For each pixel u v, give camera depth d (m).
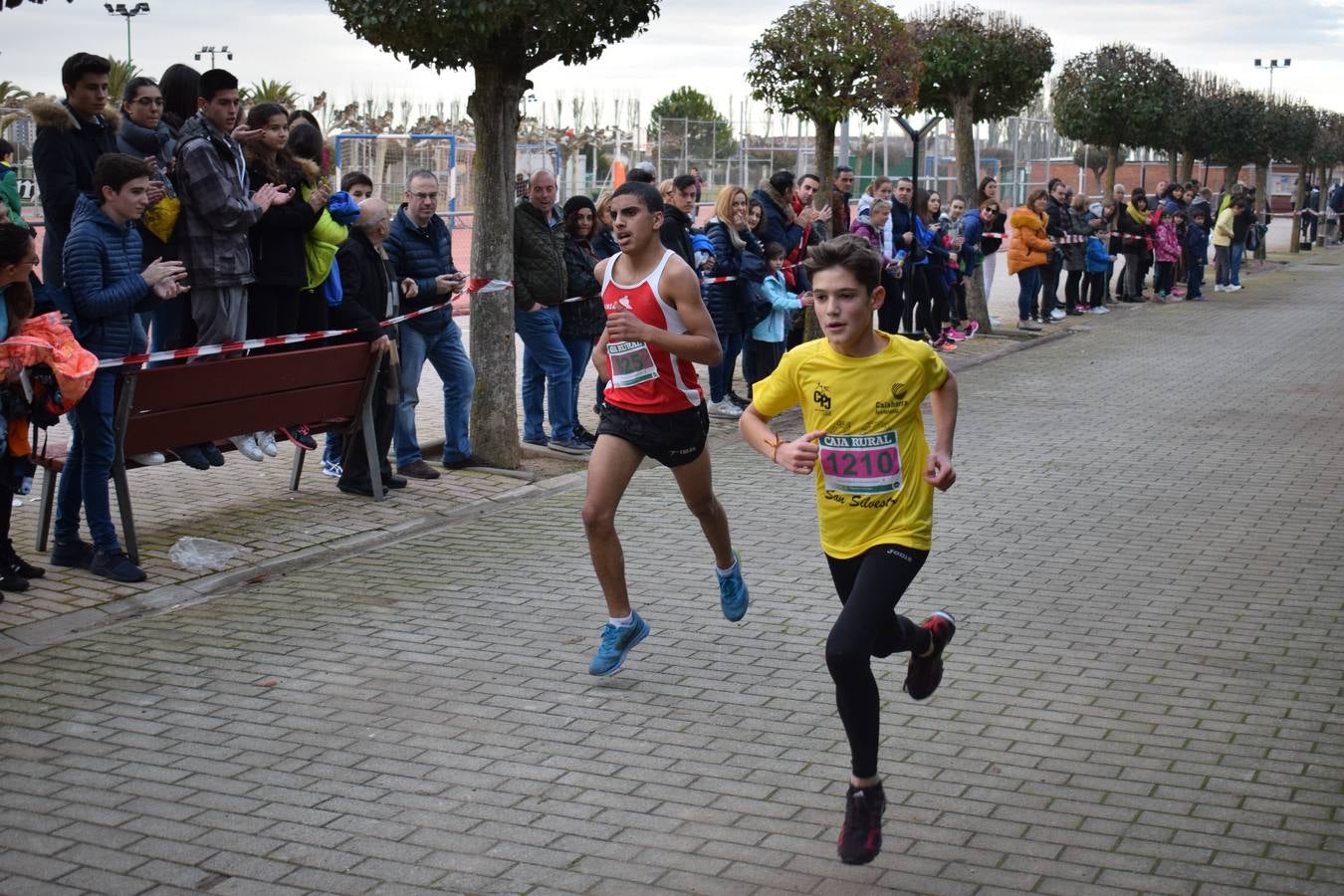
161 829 4.23
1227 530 7.98
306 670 5.64
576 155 40.47
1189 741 4.94
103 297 6.57
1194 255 23.38
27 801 4.41
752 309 11.39
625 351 5.40
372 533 7.78
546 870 3.98
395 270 8.92
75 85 7.44
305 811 4.36
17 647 5.86
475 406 9.48
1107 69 25.64
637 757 4.80
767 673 5.65
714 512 5.75
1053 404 12.59
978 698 5.35
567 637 6.07
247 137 7.75
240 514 8.05
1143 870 3.98
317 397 7.99
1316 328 19.17
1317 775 4.65
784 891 3.87
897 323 14.16
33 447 6.41
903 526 4.24
